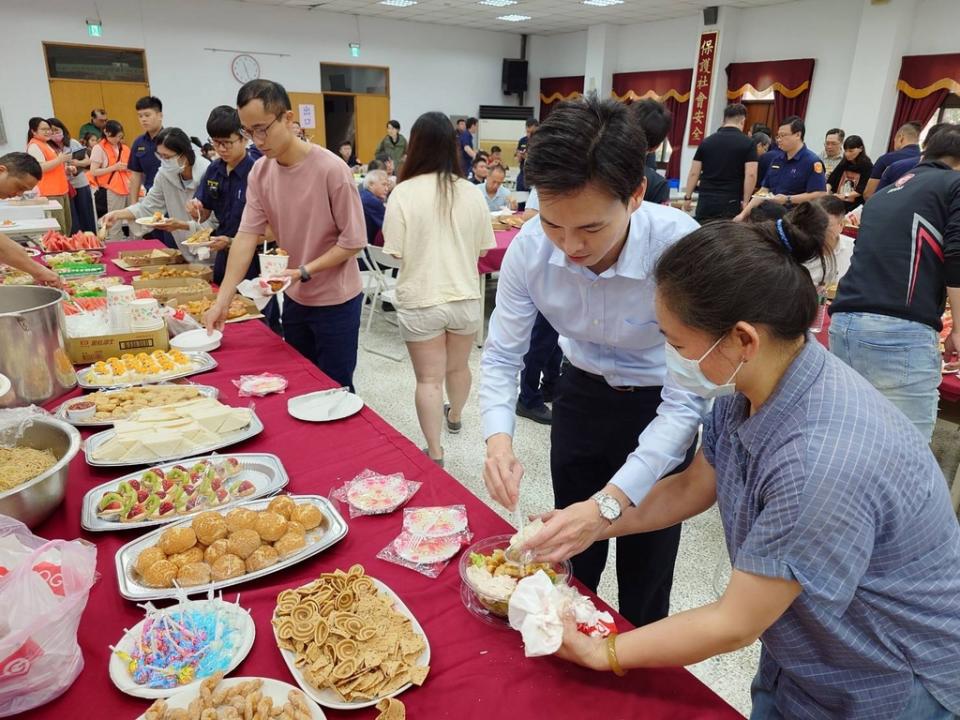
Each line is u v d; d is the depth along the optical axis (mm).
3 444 1188
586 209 904
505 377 1275
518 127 11633
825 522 619
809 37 8375
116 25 8469
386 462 1329
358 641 822
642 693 783
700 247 646
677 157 10305
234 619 872
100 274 2910
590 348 1303
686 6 9102
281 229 2176
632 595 1433
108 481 1236
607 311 1180
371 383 3529
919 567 693
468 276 2439
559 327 1293
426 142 2273
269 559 986
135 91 8836
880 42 7457
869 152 7746
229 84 9492
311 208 2086
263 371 1821
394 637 836
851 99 7816
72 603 749
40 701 746
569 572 965
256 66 9656
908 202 1930
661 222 1097
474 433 2953
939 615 708
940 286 1935
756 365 675
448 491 1224
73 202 6539
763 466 690
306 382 1752
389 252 2295
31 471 1092
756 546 662
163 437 1315
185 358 1823
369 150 11133
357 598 906
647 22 10383
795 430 664
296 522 1071
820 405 660
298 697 735
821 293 696
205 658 807
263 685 761
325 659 796
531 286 1239
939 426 2867
